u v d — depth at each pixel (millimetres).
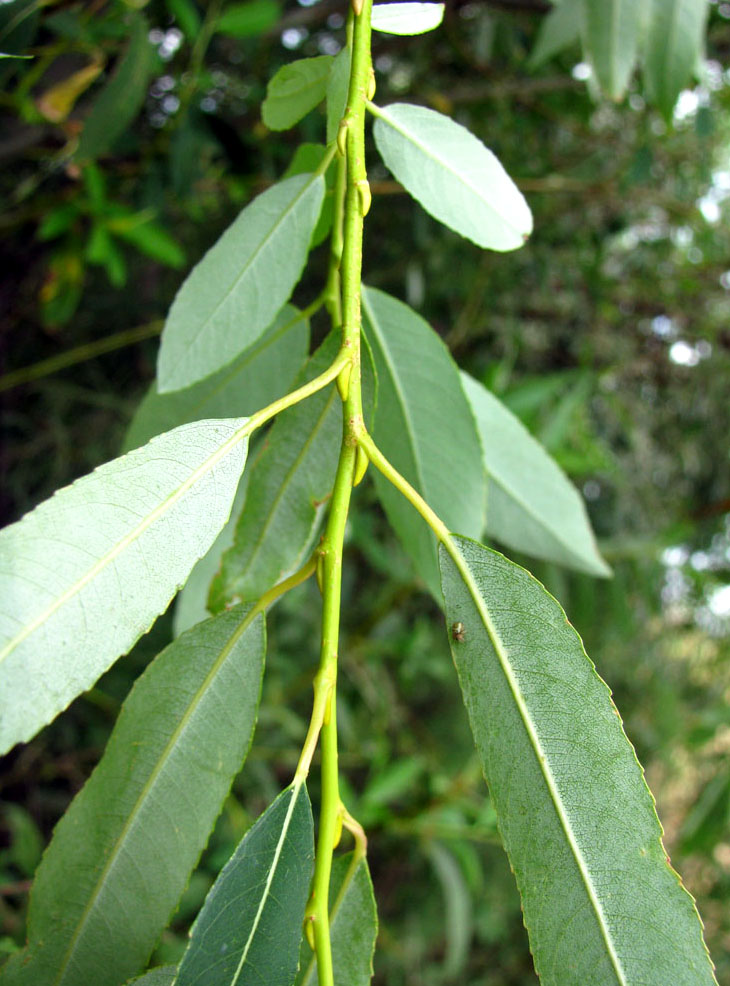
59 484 637
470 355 734
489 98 578
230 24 394
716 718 596
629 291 822
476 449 191
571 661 144
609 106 612
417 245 591
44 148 419
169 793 151
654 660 851
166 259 457
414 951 783
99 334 629
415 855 704
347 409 145
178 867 149
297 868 131
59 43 353
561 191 643
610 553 578
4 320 591
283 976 127
